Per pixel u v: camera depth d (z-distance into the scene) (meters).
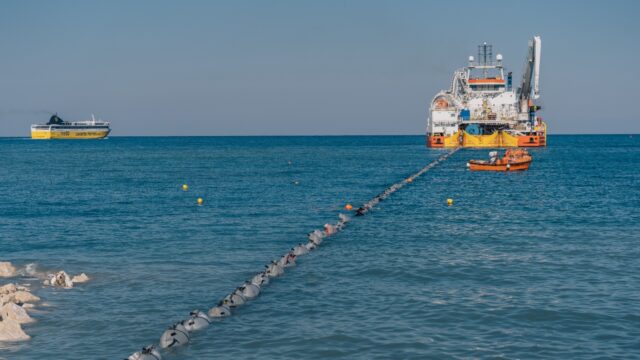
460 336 24.34
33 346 23.81
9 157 193.00
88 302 29.39
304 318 26.73
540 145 197.00
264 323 26.19
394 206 65.69
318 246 42.69
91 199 73.50
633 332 24.62
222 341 24.25
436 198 73.06
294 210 63.16
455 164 137.38
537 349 22.94
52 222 54.31
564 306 27.94
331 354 22.72
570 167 128.12
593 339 23.92
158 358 22.47
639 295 29.58
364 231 49.16
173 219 56.09
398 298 29.53
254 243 44.22
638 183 90.38
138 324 26.33
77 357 22.77
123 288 31.84
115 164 153.38
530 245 42.09
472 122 191.50
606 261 36.84
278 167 138.00
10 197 76.00
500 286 31.48
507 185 88.88
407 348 23.14
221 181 99.62
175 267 36.47
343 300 29.33
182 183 96.00
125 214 59.56
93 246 43.03
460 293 30.27
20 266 36.84
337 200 72.69
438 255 39.12
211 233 48.47
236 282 33.03
